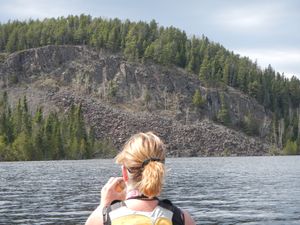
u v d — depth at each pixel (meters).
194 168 106.31
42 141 181.12
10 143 184.62
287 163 144.38
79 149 192.12
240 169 101.75
